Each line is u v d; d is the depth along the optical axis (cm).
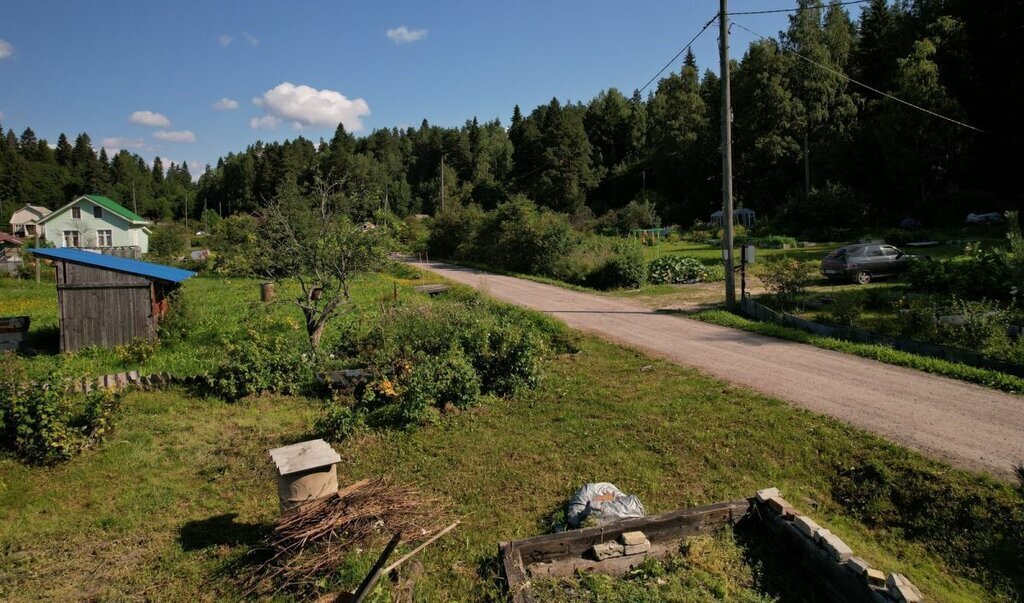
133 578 556
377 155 13675
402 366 1110
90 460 836
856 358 1217
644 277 2600
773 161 5700
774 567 555
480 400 1026
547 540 546
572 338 1483
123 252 4378
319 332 1399
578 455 792
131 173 12181
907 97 4103
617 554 548
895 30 4994
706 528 597
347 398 1089
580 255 3022
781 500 595
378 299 2108
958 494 628
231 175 10888
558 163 8075
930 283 1822
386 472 764
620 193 8844
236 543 613
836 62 5544
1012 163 4188
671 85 7681
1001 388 970
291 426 969
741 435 817
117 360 1444
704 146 6719
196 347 1588
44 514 686
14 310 2317
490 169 11212
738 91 6184
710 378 1103
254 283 3134
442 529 606
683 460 761
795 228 4631
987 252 1764
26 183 9912
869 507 650
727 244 1830
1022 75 3975
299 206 1691
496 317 1409
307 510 571
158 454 857
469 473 753
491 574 533
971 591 522
